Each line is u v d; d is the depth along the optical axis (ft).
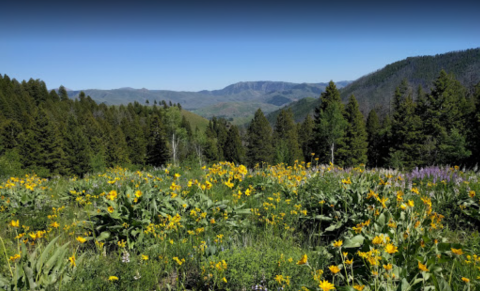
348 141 150.20
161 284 10.51
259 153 209.77
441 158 118.01
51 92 490.90
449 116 142.72
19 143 188.75
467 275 8.76
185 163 62.18
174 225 12.99
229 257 10.64
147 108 604.08
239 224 15.47
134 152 247.29
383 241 8.50
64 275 9.37
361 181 18.75
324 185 20.26
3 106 283.79
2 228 16.47
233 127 259.19
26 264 8.79
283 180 23.02
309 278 9.62
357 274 9.05
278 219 15.35
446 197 18.13
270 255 10.83
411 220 10.58
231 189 22.62
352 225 13.80
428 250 9.43
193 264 11.51
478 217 14.96
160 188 18.12
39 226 16.58
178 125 232.73
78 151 185.47
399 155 129.39
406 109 153.07
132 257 11.03
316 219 15.83
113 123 425.69
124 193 15.65
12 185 24.49
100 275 10.12
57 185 32.27
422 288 7.80
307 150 232.32
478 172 27.04
